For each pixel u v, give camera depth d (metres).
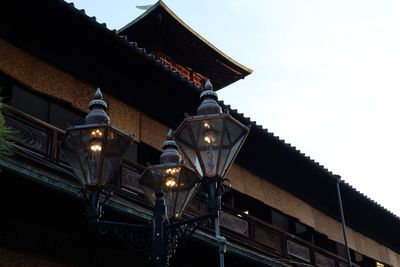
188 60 22.58
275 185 17.73
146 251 6.21
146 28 20.84
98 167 6.00
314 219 19.00
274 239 15.83
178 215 7.11
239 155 16.45
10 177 9.12
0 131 3.48
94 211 5.95
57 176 9.98
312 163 17.34
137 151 13.25
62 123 11.85
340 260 18.38
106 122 6.32
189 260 13.48
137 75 13.34
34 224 10.31
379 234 22.98
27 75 11.27
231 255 13.66
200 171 6.39
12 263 9.81
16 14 11.28
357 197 19.86
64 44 12.16
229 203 15.63
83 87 12.37
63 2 11.08
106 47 12.41
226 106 14.20
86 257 11.11
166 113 14.38
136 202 11.59
